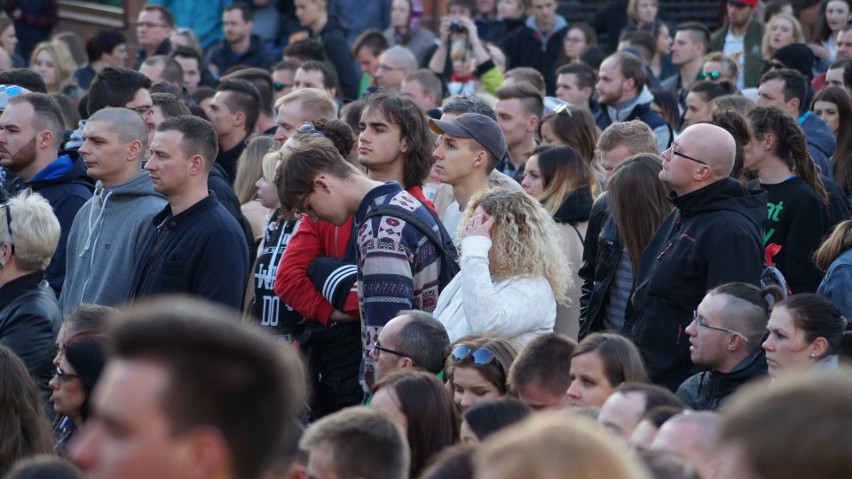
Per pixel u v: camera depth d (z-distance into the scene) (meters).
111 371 4.12
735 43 27.81
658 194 13.22
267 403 4.17
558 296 12.59
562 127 17.91
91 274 14.69
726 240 11.80
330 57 29.75
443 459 7.46
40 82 21.25
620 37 29.97
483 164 14.66
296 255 13.55
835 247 13.14
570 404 10.00
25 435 9.59
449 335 12.38
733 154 12.19
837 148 19.44
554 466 3.93
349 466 7.73
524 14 31.55
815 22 28.70
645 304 12.32
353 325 13.30
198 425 4.05
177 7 35.78
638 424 7.99
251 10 32.12
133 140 14.83
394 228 12.46
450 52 28.19
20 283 13.23
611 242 13.78
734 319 10.73
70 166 16.61
